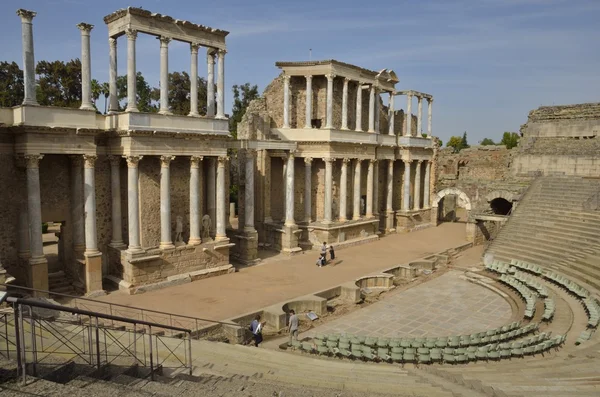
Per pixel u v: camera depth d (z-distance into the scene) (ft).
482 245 149.59
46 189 86.63
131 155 88.07
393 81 163.02
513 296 94.12
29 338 46.62
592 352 59.11
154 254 92.79
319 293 90.07
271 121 141.69
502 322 81.76
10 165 80.74
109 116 90.99
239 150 126.31
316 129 133.39
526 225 129.70
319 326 79.66
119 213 94.02
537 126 188.65
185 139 95.71
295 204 141.79
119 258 92.48
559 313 79.61
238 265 114.11
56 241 135.13
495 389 45.29
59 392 26.78
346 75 138.10
